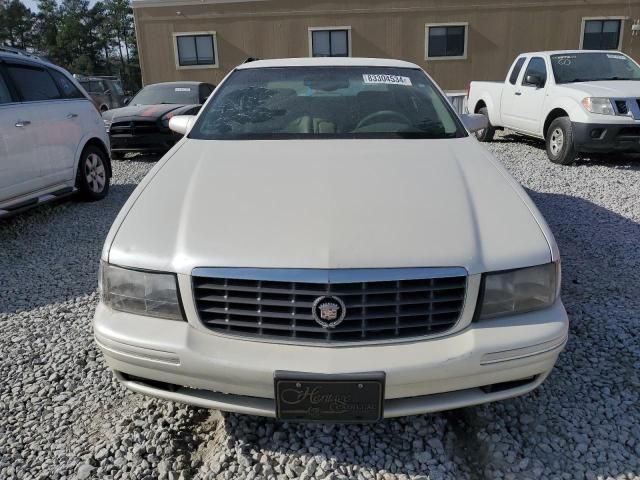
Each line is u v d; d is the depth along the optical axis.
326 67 3.55
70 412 2.46
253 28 20.75
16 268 4.21
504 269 1.93
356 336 1.88
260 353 1.87
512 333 1.91
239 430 2.28
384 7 20.30
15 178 4.71
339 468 2.08
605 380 2.57
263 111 3.17
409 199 2.16
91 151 5.99
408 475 2.05
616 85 7.28
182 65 21.41
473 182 2.34
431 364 1.84
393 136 2.95
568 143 7.23
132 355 1.96
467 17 20.30
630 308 3.26
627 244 4.37
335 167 2.44
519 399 2.46
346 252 1.89
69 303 3.56
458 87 20.98
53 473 2.10
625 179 6.55
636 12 20.17
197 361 1.88
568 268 3.90
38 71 5.29
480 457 2.17
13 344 3.05
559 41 20.44
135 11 21.00
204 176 2.40
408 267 1.87
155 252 1.99
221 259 1.91
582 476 2.03
